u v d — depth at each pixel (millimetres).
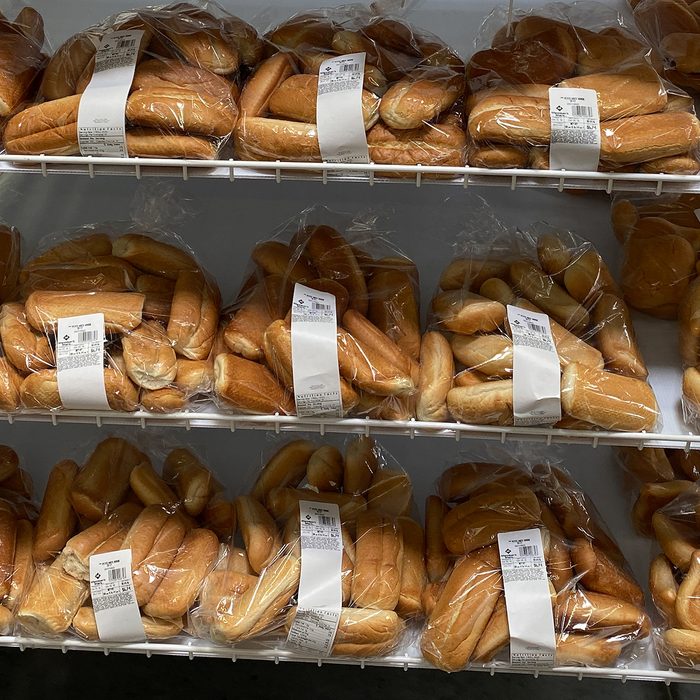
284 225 1339
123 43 1055
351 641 1167
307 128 1006
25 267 1224
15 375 1101
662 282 1238
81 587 1202
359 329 1137
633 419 1078
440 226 1382
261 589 1177
